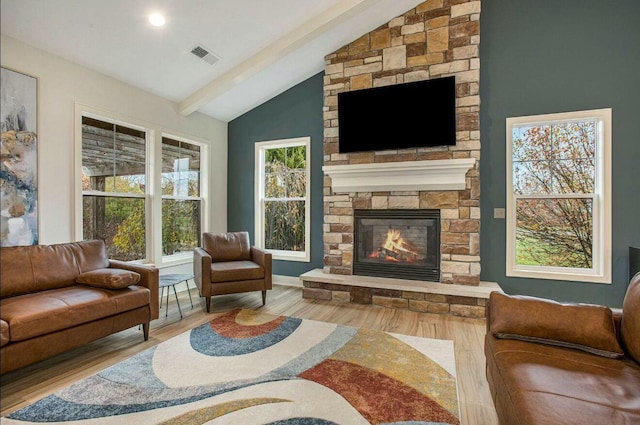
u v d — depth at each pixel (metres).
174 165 4.50
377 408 1.84
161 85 3.96
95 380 2.13
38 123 2.91
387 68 3.89
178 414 1.77
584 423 1.06
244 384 2.08
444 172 3.60
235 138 5.29
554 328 1.67
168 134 4.32
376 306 3.76
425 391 2.02
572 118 3.45
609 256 3.36
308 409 1.82
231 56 3.77
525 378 1.34
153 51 3.37
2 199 2.67
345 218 4.15
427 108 3.65
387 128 3.83
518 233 3.73
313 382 2.11
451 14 3.62
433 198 3.73
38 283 2.51
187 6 2.90
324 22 3.39
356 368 2.30
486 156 3.75
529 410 1.14
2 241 2.67
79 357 2.46
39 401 1.90
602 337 1.59
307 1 3.20
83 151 3.38
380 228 4.05
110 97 3.54
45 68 2.96
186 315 3.43
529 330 1.72
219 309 3.64
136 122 3.84
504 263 3.72
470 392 2.01
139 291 2.71
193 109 4.41
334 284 3.97
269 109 5.02
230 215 5.35
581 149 3.52
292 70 4.40
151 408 1.83
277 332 2.95
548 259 3.64
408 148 3.77
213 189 5.05
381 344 2.70
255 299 4.06
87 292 2.49
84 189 3.39
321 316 3.41
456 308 3.46
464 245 3.61
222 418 1.74
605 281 3.38
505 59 3.67
